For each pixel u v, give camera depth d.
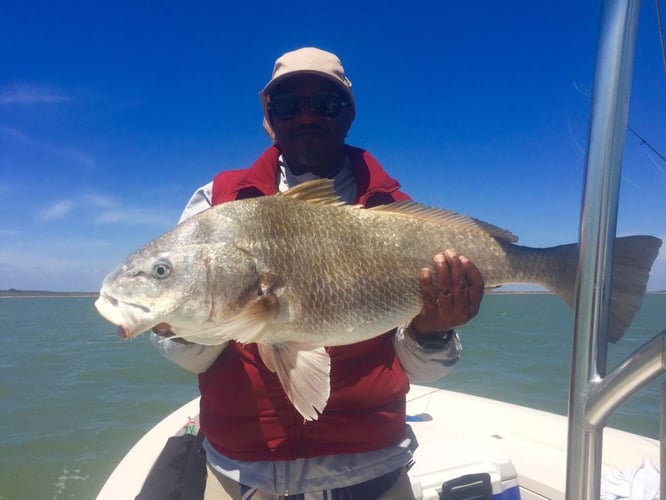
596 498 1.57
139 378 13.70
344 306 2.56
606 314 1.55
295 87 2.97
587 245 1.55
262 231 2.56
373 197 2.96
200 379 2.80
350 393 2.52
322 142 2.99
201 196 3.08
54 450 8.56
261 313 2.40
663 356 1.36
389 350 2.78
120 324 2.48
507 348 16.88
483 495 3.37
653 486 3.34
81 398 11.65
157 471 3.21
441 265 2.50
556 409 9.77
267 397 2.50
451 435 4.75
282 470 2.47
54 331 28.53
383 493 2.59
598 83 1.52
